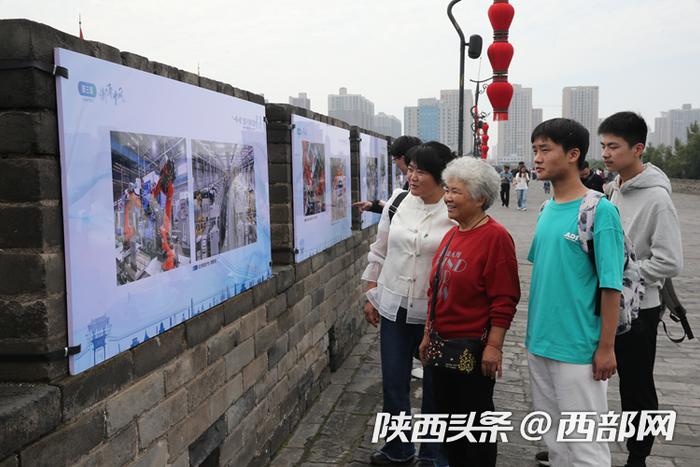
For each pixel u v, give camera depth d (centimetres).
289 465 367
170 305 247
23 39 173
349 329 594
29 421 168
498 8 653
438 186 345
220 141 296
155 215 235
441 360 282
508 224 1858
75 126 187
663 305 361
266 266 367
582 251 261
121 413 213
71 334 187
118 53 215
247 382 334
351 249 601
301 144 430
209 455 298
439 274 289
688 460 374
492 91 666
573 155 266
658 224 321
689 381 515
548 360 274
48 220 179
